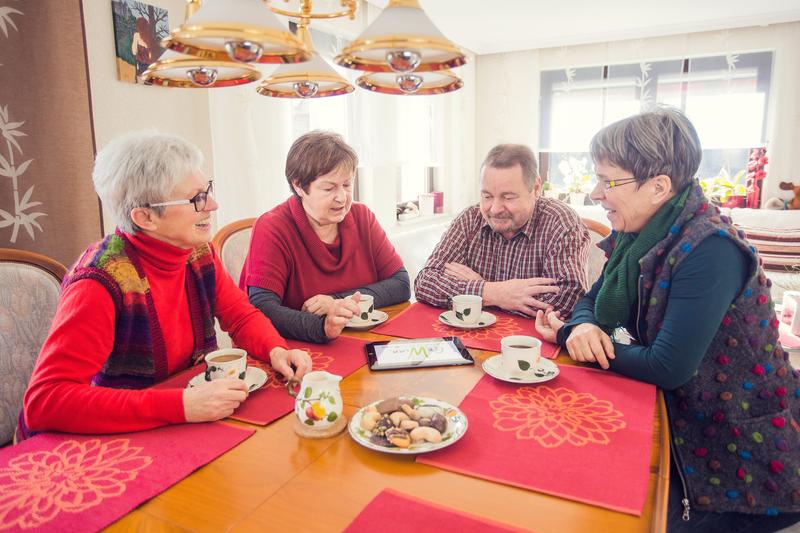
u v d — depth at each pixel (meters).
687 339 1.06
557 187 5.40
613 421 0.93
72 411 0.90
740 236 1.12
